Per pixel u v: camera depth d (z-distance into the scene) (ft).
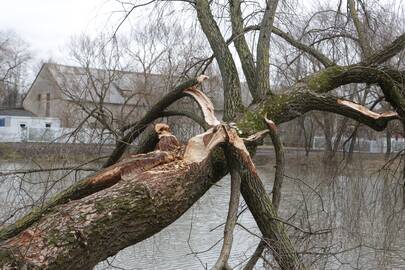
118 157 22.34
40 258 11.89
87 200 13.51
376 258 24.58
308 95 19.33
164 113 20.90
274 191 18.47
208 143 16.03
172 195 14.52
